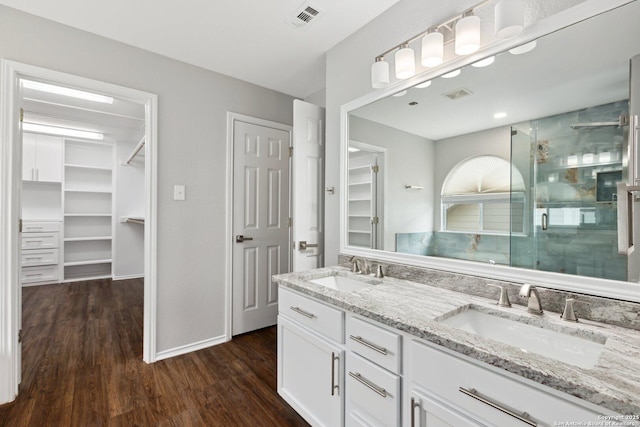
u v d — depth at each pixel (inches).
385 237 71.2
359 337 48.4
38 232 173.8
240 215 107.4
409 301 49.9
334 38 81.7
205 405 68.4
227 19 73.4
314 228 97.1
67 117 144.9
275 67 97.9
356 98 78.5
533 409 29.0
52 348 95.8
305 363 60.4
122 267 192.4
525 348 42.3
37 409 65.7
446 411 35.9
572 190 44.4
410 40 60.2
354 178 79.0
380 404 44.4
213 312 100.4
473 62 54.9
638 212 39.1
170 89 91.3
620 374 27.5
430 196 62.1
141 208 200.4
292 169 122.6
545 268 46.8
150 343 87.3
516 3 44.6
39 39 71.3
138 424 61.9
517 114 49.8
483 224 54.0
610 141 41.1
